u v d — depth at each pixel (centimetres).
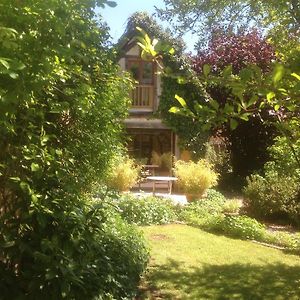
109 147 627
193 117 319
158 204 1229
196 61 1967
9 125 293
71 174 483
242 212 1323
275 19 497
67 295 376
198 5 731
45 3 281
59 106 412
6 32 240
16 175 385
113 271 507
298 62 285
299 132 347
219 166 2086
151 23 1750
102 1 332
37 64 284
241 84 267
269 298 631
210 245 942
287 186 1236
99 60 645
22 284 379
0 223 375
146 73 2031
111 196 614
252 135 2042
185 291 649
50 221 388
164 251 873
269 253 897
